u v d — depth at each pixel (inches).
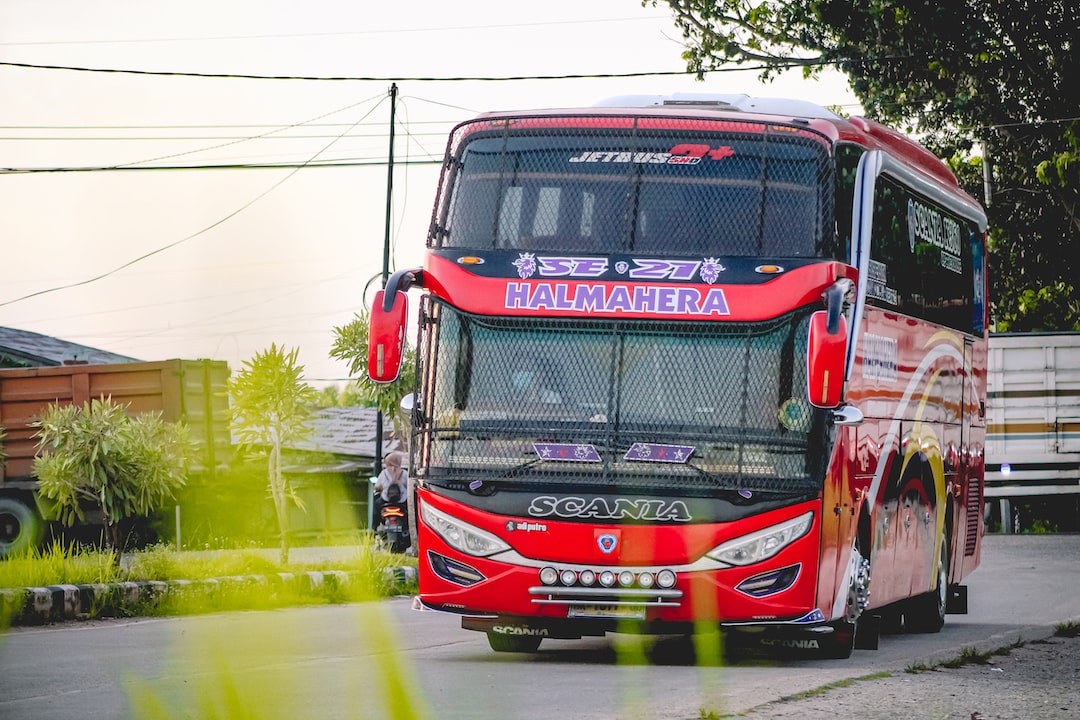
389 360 506.3
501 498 507.8
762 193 522.6
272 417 1027.3
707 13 1685.5
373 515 1427.2
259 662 501.0
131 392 1418.6
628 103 586.9
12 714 377.7
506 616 520.4
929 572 687.1
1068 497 1651.1
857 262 535.5
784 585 498.0
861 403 551.5
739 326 506.3
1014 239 1840.6
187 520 1455.5
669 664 522.6
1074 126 1612.9
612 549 498.9
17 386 1413.6
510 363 513.3
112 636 619.5
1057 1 1584.6
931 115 1715.1
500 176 533.0
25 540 1365.7
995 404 1540.4
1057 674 483.5
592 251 520.7
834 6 1621.6
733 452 500.7
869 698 409.7
